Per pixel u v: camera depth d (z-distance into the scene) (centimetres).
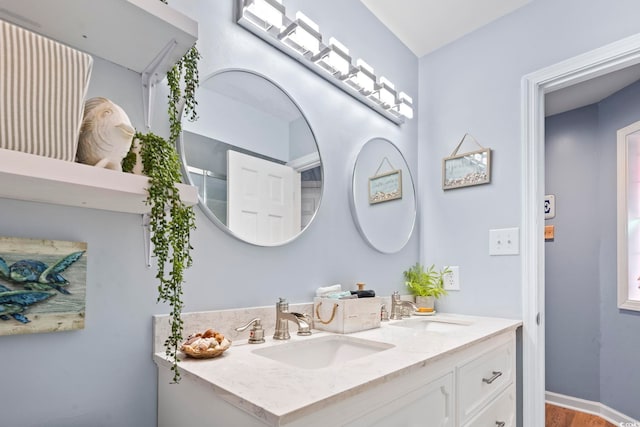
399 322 165
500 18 193
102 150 72
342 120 168
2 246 77
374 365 89
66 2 74
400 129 208
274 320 125
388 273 186
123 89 99
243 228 121
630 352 245
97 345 89
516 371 171
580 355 274
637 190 250
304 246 142
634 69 232
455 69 209
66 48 66
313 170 150
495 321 166
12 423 77
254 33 133
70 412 84
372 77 173
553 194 297
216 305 112
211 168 116
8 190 70
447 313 197
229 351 102
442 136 211
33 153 61
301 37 140
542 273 174
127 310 95
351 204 167
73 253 86
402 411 90
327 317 135
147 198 78
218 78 121
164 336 99
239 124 125
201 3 117
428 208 212
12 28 60
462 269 195
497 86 191
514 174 181
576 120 290
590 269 273
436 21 197
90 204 85
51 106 64
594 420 254
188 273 107
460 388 115
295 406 64
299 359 117
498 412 141
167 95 108
